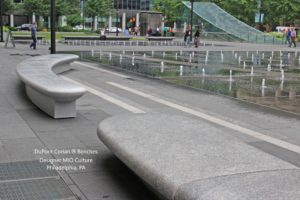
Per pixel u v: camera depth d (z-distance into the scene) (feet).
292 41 169.17
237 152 16.84
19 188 18.07
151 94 45.01
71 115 31.35
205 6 229.04
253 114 36.40
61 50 107.86
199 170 14.71
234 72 71.15
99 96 41.98
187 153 16.60
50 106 31.37
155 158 16.07
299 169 14.84
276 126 31.99
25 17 303.48
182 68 73.97
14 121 29.94
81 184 18.78
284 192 12.21
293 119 34.68
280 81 60.95
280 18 263.70
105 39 167.22
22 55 85.30
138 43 157.89
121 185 18.76
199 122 22.34
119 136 19.15
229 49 137.80
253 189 12.50
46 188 18.17
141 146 17.57
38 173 19.92
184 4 232.94
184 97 43.93
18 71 39.45
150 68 72.13
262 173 14.17
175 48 133.80
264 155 16.70
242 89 51.62
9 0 264.52
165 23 284.41
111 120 22.39
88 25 309.01
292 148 25.88
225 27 211.20
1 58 77.56
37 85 31.12
